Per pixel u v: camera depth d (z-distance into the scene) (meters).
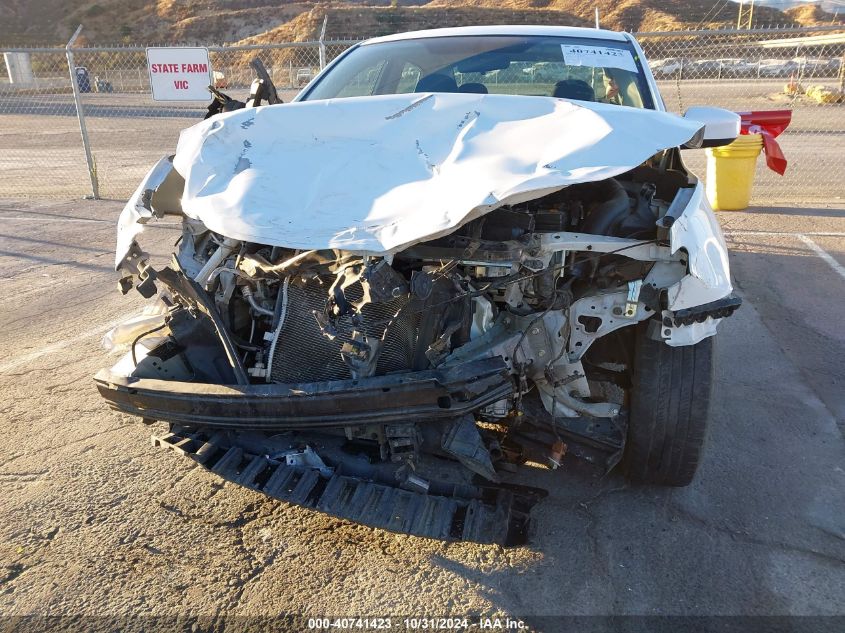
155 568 2.60
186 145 2.81
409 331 2.55
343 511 2.50
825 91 20.41
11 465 3.27
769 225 7.88
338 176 2.57
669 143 2.56
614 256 2.59
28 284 6.06
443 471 2.73
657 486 3.10
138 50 9.25
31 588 2.49
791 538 2.78
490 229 2.47
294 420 2.48
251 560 2.64
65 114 24.12
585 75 3.65
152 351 2.81
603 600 2.45
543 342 2.60
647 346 2.72
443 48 3.99
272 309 2.75
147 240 7.29
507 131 2.68
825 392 4.01
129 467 3.26
